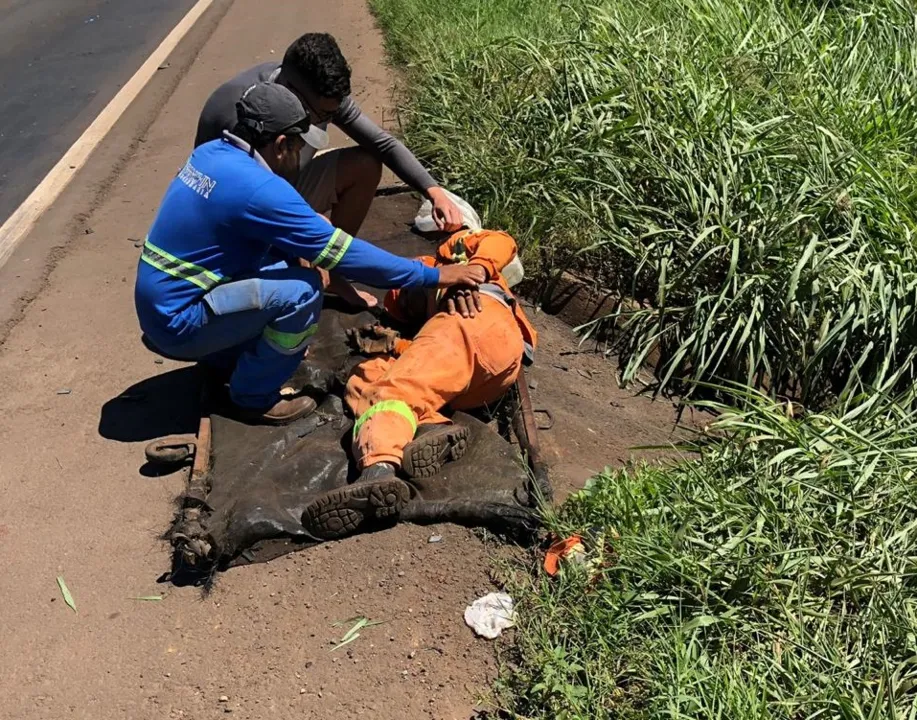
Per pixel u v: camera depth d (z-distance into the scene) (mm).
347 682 2748
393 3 9523
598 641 2684
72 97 8375
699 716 2447
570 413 3936
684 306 4336
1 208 6055
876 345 3912
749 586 2725
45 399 4051
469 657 2795
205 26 10594
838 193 4188
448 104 5973
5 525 3377
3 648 2916
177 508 3398
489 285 3746
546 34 6816
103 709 2717
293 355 3484
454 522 3225
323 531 3127
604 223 4691
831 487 3098
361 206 4363
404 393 3363
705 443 3768
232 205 3184
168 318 3338
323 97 3490
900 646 2572
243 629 2938
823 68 5305
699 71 5363
